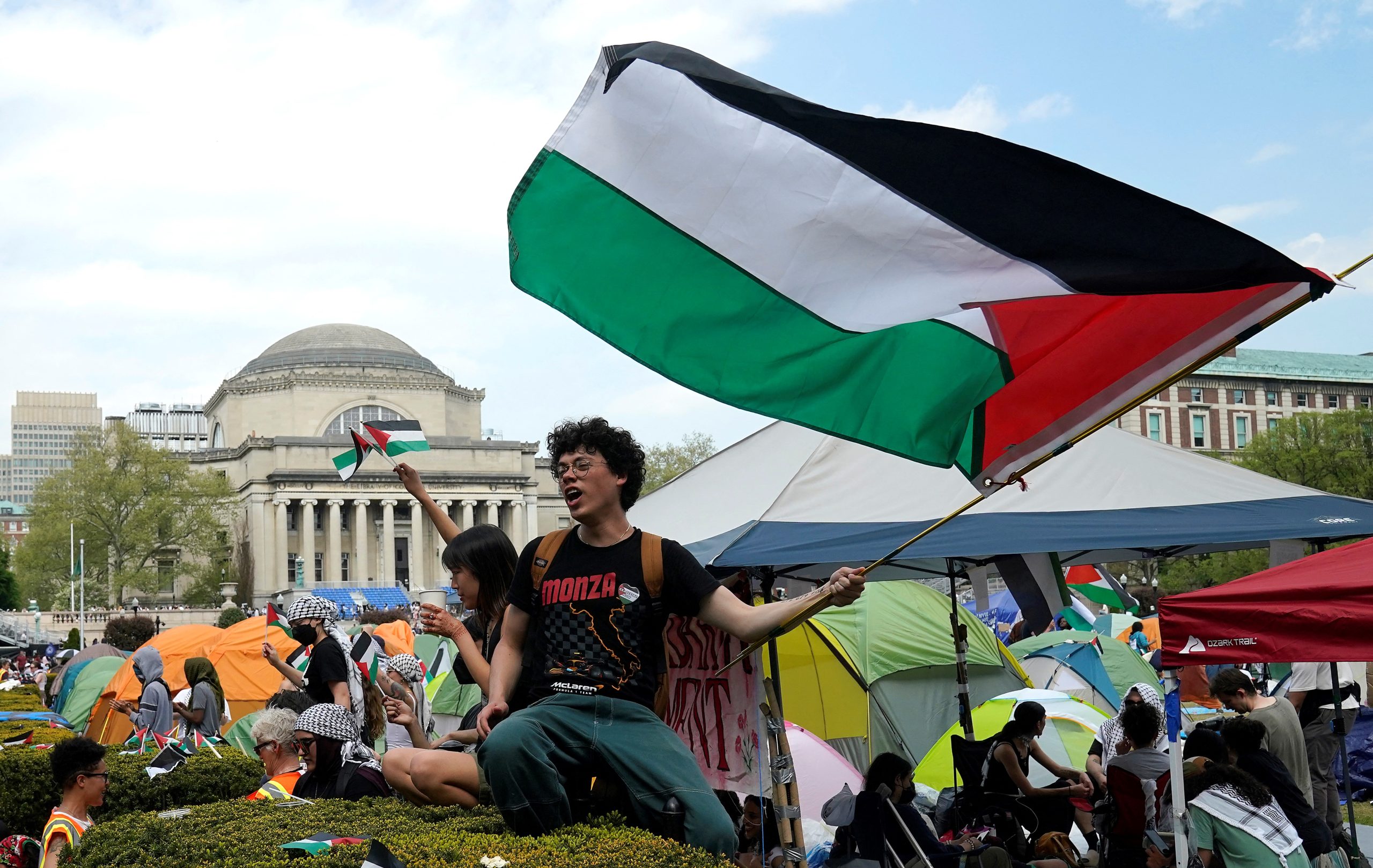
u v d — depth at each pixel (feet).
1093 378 15.70
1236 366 287.48
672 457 296.30
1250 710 36.35
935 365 15.87
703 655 18.48
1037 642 62.13
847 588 14.23
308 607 26.45
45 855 24.43
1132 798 29.35
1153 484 30.35
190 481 341.41
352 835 15.64
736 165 15.53
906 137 14.80
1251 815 25.27
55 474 340.18
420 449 25.22
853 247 14.79
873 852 27.22
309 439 387.96
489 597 19.17
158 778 32.04
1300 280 12.53
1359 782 53.06
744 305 15.40
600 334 15.84
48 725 54.85
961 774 34.91
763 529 29.76
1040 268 13.57
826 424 15.53
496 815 16.28
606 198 16.05
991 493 16.29
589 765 14.99
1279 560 30.42
